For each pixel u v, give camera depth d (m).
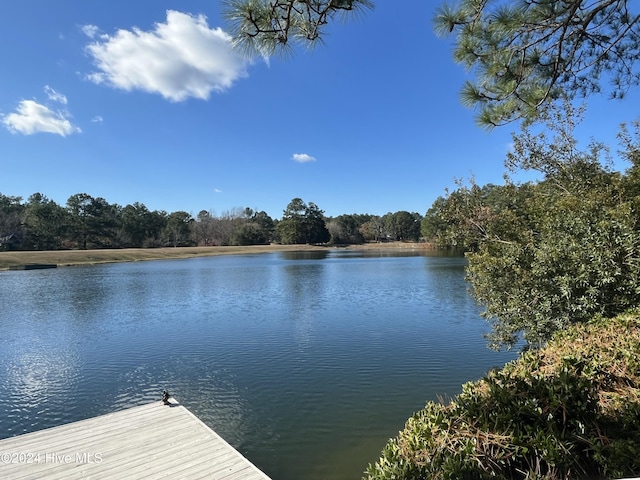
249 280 25.05
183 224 70.06
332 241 83.31
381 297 17.50
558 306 5.38
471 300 16.23
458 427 2.11
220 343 10.31
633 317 3.68
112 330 11.91
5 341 10.69
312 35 2.67
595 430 2.09
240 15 2.44
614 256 4.58
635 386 2.58
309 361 8.75
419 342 10.16
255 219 88.81
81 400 6.79
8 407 6.52
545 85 3.99
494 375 2.68
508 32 3.55
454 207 7.88
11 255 39.50
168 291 20.30
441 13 3.56
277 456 4.98
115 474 3.63
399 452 2.01
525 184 7.93
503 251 6.65
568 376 2.33
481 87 3.92
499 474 1.80
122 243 60.31
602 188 6.25
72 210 54.75
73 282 24.30
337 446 5.21
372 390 7.07
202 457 3.93
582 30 3.61
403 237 89.25
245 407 6.42
